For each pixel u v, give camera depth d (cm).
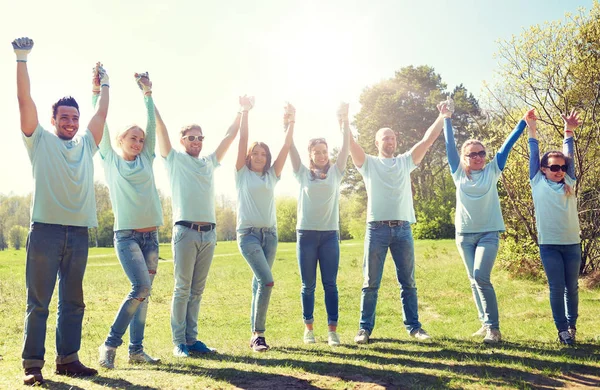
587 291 957
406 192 570
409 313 574
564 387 372
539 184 554
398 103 4653
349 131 565
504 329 619
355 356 470
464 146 567
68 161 388
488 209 545
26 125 372
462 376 396
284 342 568
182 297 485
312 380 389
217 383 373
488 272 532
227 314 886
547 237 540
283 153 538
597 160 1085
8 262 2789
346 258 2028
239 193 532
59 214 380
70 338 392
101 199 6256
